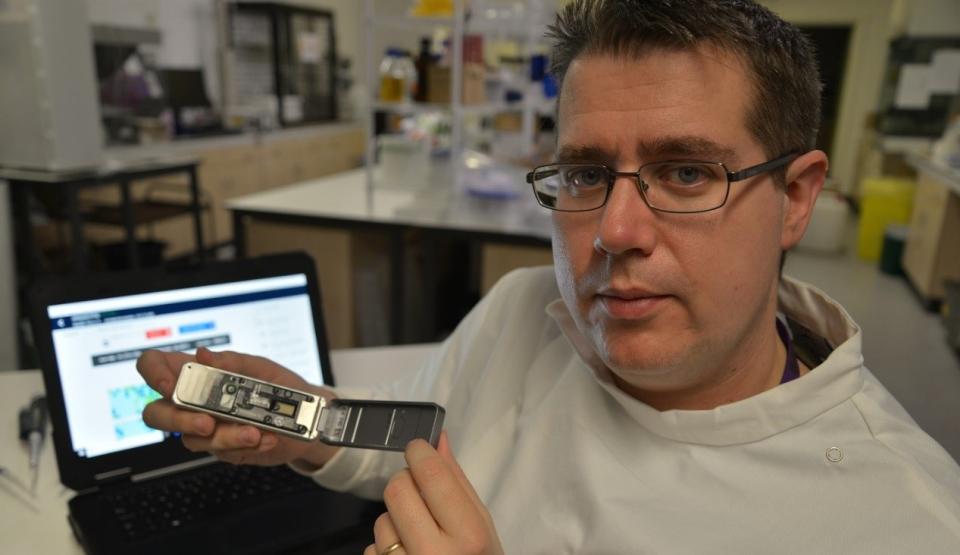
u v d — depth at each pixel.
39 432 1.05
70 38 2.89
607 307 0.60
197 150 4.57
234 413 0.67
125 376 0.95
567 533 0.68
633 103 0.57
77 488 0.90
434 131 3.12
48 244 3.82
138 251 3.48
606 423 0.72
